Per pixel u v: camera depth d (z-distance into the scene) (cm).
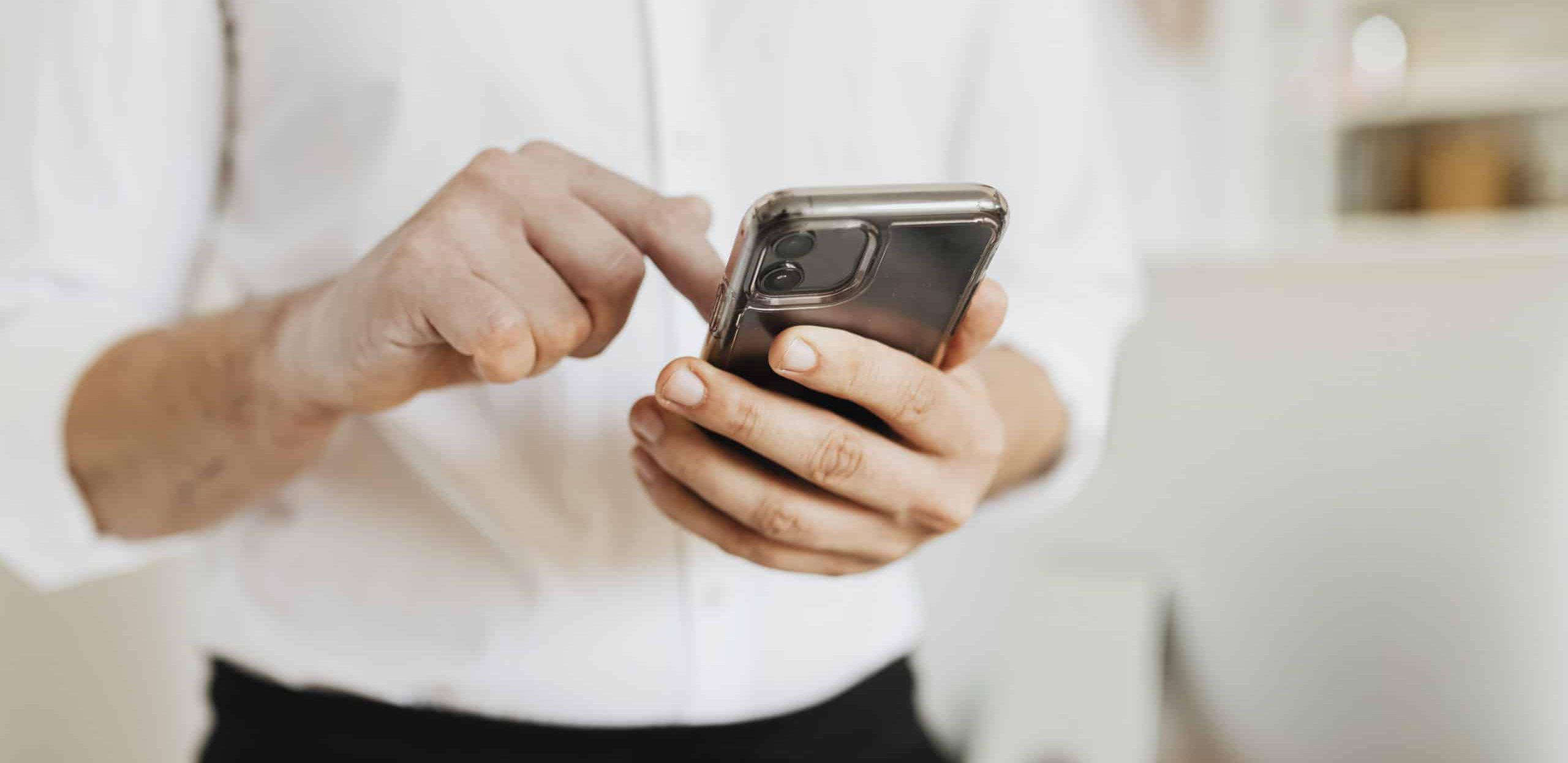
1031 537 144
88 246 50
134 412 46
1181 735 136
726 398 36
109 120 50
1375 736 125
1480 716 119
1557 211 282
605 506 58
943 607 146
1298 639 130
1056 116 72
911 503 41
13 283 49
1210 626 136
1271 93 305
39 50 49
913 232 34
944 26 66
